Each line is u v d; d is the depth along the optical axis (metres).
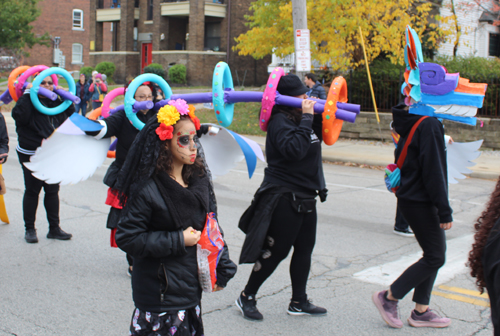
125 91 4.36
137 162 2.58
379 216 7.19
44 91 5.27
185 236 2.45
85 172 4.11
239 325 3.79
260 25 16.28
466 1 18.66
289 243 3.68
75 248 5.52
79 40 42.03
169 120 2.40
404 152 3.59
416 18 16.16
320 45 16.58
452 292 4.45
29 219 5.66
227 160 3.95
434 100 3.51
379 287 4.55
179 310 2.51
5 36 31.20
